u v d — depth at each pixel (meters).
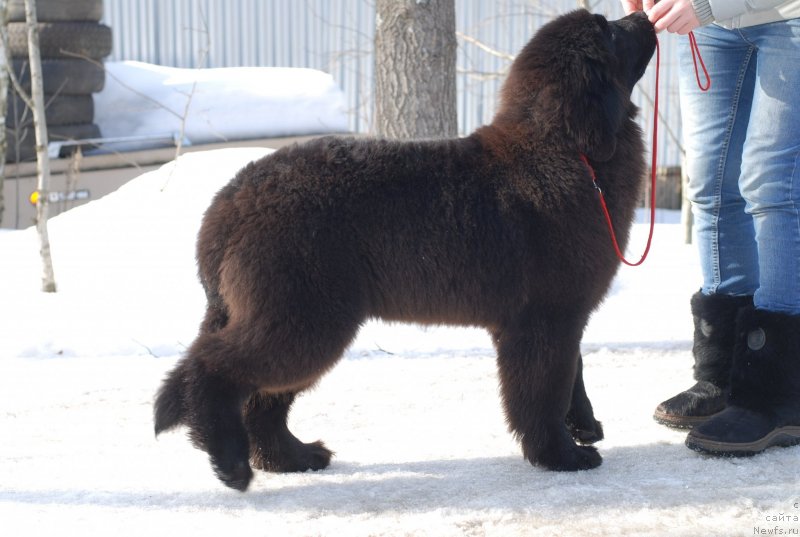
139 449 3.94
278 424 3.64
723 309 4.07
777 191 3.69
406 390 4.75
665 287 6.66
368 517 3.17
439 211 3.48
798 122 3.61
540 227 3.52
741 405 3.82
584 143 3.53
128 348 5.48
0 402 4.56
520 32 12.80
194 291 6.09
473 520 3.13
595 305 3.64
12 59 8.64
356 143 3.52
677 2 3.59
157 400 3.30
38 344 5.43
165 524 3.13
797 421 3.81
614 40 3.66
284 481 3.55
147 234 6.91
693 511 3.17
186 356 3.32
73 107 8.88
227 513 3.22
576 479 3.51
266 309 3.24
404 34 6.50
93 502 3.34
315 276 3.28
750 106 3.92
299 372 3.31
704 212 4.10
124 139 8.80
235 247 3.31
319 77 9.91
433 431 4.14
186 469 3.70
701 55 3.96
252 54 13.16
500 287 3.54
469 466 3.69
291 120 9.62
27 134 8.70
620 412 4.38
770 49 3.61
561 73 3.56
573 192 3.52
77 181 8.55
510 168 3.58
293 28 13.23
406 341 5.68
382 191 3.44
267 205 3.32
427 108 6.57
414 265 3.47
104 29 9.12
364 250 3.41
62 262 6.60
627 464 3.68
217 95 9.38
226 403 3.27
